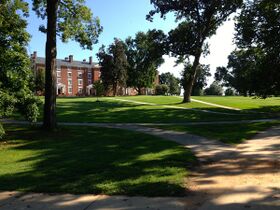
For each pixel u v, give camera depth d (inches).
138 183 315.3
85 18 864.9
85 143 579.5
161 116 1133.7
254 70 1342.3
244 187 305.0
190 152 477.7
